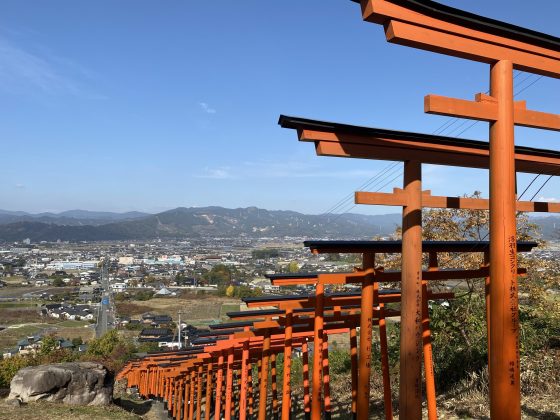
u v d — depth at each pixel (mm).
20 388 11367
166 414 15508
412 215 4730
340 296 7449
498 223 3879
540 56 4203
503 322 3822
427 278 6430
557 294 11938
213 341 11703
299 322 8164
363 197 4527
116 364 24688
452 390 9688
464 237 11656
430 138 4758
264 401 9133
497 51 3975
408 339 4598
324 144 4375
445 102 3721
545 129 4352
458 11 3654
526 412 7406
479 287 11234
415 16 3617
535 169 5930
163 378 17859
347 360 16484
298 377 17219
